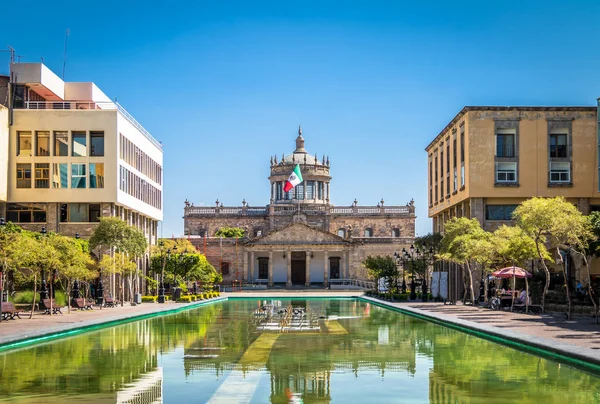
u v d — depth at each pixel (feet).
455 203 249.75
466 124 230.68
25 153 233.14
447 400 66.39
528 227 148.46
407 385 73.82
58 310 176.35
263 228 480.23
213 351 100.94
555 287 187.52
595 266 220.23
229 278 430.20
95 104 259.19
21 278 179.11
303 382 75.97
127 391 71.05
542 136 227.81
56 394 69.41
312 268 443.73
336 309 212.64
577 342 96.32
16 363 88.74
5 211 232.12
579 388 71.36
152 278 282.15
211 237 437.99
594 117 226.99
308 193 488.85
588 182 226.38
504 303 180.45
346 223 475.72
